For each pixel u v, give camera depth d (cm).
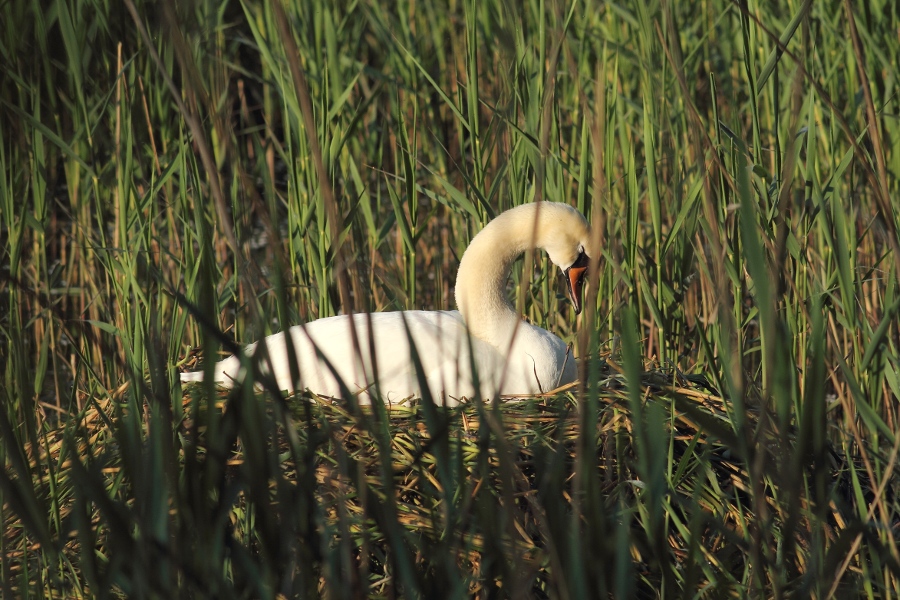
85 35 852
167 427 370
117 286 807
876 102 916
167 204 941
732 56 1141
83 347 959
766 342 370
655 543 395
